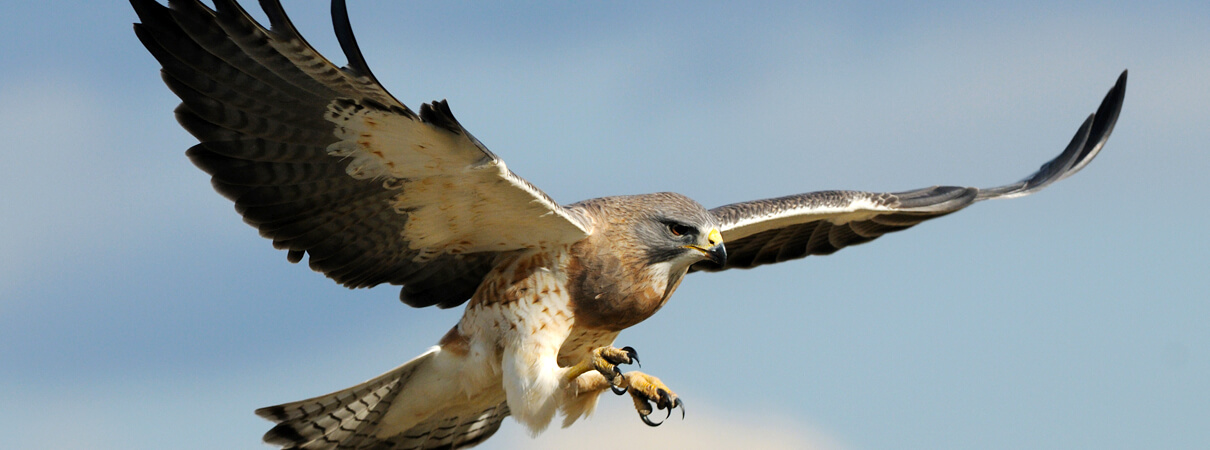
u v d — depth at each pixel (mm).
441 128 10461
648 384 12742
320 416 13281
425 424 13727
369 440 13625
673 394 12688
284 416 13219
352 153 11117
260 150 11008
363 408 13242
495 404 14039
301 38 9773
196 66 10281
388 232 12266
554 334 12234
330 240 12133
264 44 10016
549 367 12141
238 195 11242
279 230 11734
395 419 13281
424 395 12875
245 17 9812
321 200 11656
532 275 12289
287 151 11070
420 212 11977
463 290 13227
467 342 12570
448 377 12680
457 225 12188
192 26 9992
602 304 12398
